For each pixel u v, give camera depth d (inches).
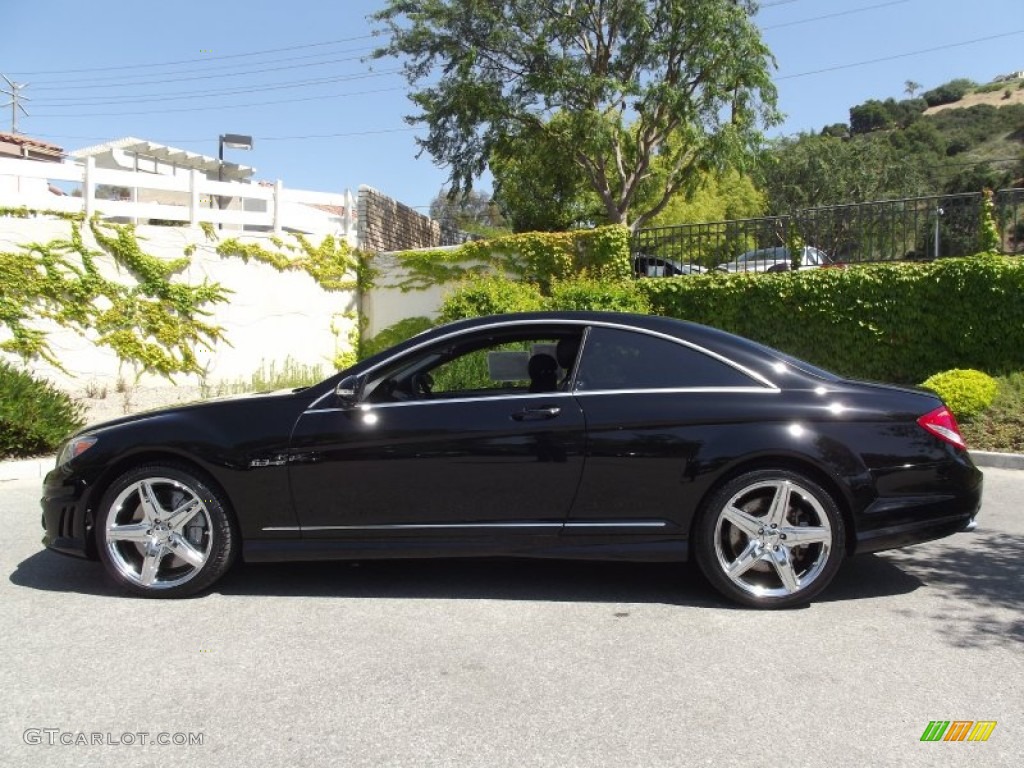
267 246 568.7
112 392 474.0
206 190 527.8
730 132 807.7
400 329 647.1
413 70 848.3
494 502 178.7
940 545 229.6
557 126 871.7
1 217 431.5
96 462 184.7
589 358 185.2
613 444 176.1
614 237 580.7
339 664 148.8
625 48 814.5
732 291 514.9
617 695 135.8
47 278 447.2
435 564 212.2
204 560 182.4
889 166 1891.0
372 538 181.0
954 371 401.1
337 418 181.5
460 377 188.5
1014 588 190.4
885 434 174.9
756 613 174.2
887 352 473.1
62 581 198.4
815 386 180.4
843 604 179.9
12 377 362.0
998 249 458.3
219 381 533.6
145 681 142.2
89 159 467.5
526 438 177.6
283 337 582.6
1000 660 149.3
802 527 174.7
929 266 458.0
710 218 1302.9
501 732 123.8
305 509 180.5
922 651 153.6
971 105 3902.6
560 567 209.5
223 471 180.2
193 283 517.0
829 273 485.4
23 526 255.9
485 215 1790.1
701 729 124.3
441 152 866.1
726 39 791.1
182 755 118.0
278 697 135.9
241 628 166.9
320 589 191.9
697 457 174.1
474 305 528.1
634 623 168.9
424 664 148.6
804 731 123.6
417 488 179.0
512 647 156.3
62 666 148.6
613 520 177.6
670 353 184.4
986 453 346.3
